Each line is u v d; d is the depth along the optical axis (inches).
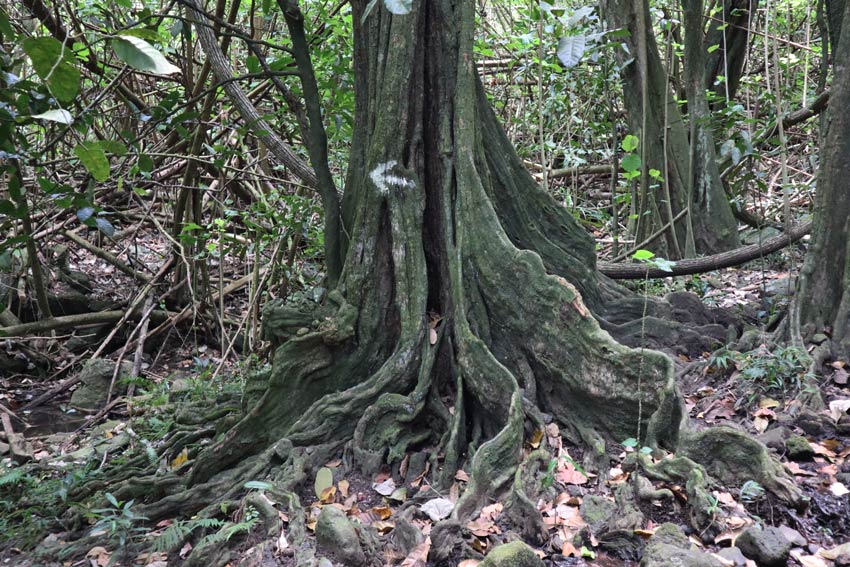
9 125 156.3
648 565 115.3
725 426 141.9
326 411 169.6
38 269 289.9
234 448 174.1
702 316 211.3
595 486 146.3
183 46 305.7
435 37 185.3
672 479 138.2
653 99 298.5
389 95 182.1
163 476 176.1
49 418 280.2
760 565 119.6
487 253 175.8
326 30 281.1
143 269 381.7
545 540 131.0
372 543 133.9
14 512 180.2
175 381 282.5
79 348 339.0
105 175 93.9
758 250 227.6
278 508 149.0
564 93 340.8
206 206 367.9
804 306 186.4
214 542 139.8
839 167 182.4
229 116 315.9
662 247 298.7
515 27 337.1
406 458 162.9
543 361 167.2
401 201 182.4
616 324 199.9
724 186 338.0
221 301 308.8
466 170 180.1
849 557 117.7
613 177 295.1
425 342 175.8
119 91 285.7
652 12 325.1
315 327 182.9
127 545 151.9
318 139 195.6
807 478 139.5
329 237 198.1
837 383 169.2
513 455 147.9
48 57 76.8
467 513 137.0
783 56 376.5
